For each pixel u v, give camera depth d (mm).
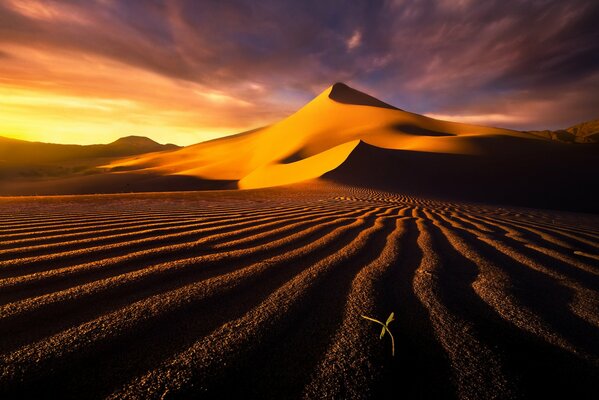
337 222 4023
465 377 1045
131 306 1406
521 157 27438
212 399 894
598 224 6363
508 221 5305
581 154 28766
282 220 4004
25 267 1869
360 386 973
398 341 1235
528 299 1715
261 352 1114
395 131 47656
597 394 997
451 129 56781
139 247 2424
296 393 932
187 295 1551
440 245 2939
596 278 2150
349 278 1914
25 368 969
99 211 4516
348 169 21234
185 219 3846
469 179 22781
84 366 996
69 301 1428
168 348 1109
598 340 1318
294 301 1544
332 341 1204
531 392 994
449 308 1553
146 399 879
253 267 2045
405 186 19922
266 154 50750
